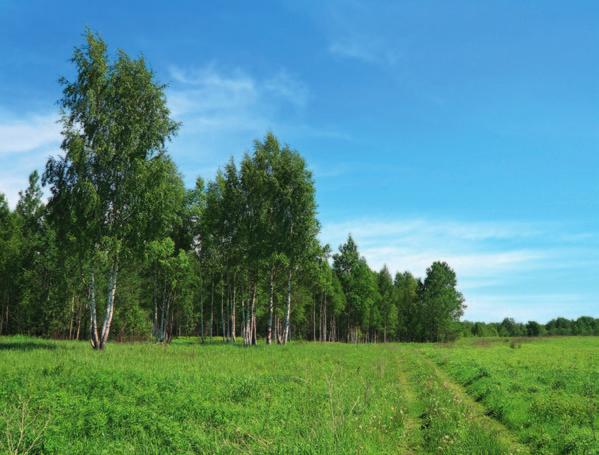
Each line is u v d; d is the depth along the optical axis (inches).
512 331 6456.7
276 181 1942.7
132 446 361.1
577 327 6510.8
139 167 1299.2
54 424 397.7
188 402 502.0
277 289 2440.9
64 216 1291.8
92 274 1341.0
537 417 568.4
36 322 2310.5
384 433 471.2
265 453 352.8
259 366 1010.7
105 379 605.9
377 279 4532.5
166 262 2028.8
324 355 1386.6
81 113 1302.9
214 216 2110.0
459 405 644.1
